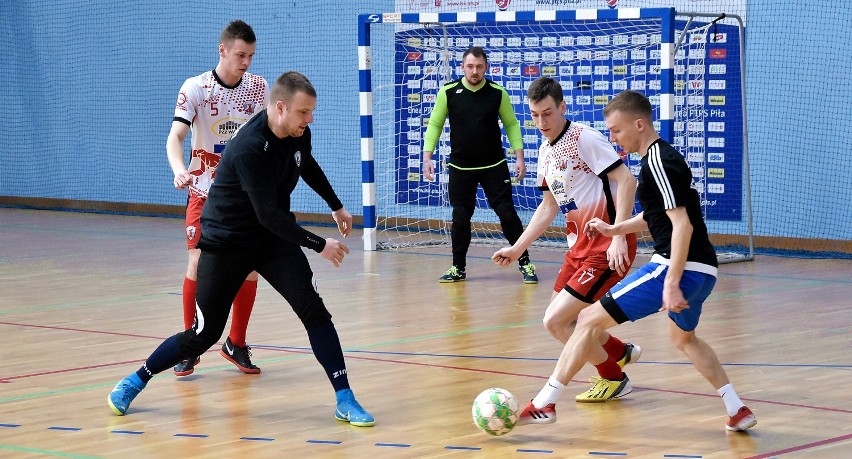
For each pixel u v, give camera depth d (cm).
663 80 991
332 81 1454
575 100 1268
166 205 1625
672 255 436
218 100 609
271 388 560
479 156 941
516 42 1298
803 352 632
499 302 838
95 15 1670
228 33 600
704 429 466
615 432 463
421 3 1358
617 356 527
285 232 466
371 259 1119
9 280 979
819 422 475
